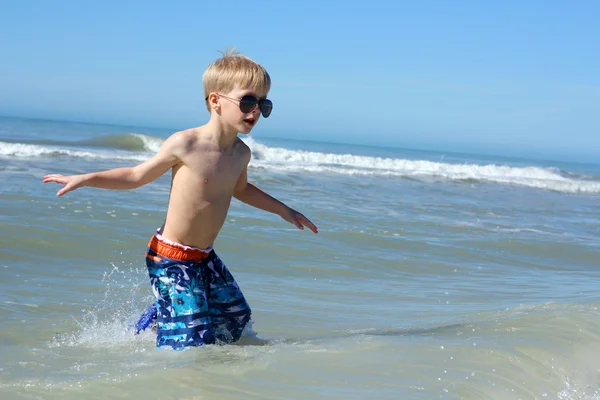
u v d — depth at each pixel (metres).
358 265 6.92
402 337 3.72
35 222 6.98
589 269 8.00
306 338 4.07
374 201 12.41
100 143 22.17
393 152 48.88
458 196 15.40
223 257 6.62
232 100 3.60
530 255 8.47
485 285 6.53
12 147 15.95
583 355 3.52
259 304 5.01
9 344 3.58
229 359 3.19
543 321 4.06
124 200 8.98
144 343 3.69
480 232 9.76
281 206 4.04
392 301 5.54
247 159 3.85
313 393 2.75
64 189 3.37
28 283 5.07
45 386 2.72
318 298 5.45
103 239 6.72
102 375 2.88
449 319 4.79
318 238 7.93
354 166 22.38
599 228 11.92
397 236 8.66
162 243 3.63
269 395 2.71
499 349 3.44
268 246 7.21
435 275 6.89
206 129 3.71
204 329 3.53
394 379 2.96
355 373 3.01
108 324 4.17
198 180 3.61
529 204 15.31
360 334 4.15
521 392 2.97
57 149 16.67
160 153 3.59
